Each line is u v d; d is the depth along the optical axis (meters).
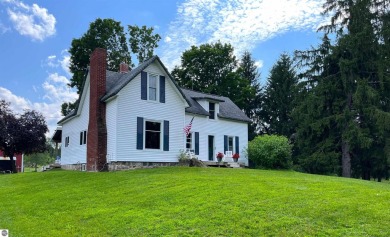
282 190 10.16
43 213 9.98
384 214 7.55
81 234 7.79
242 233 6.94
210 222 7.58
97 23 41.38
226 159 26.42
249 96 45.91
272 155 25.16
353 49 28.05
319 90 29.55
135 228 7.71
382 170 30.12
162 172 16.50
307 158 30.28
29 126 32.69
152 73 21.02
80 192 12.29
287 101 43.97
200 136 26.11
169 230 7.38
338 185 11.36
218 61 46.06
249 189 10.38
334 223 7.21
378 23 28.53
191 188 10.88
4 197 13.05
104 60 20.92
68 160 25.55
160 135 21.00
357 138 26.69
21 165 44.03
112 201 10.39
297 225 7.16
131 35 44.19
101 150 19.61
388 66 27.59
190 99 27.34
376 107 26.66
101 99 20.23
